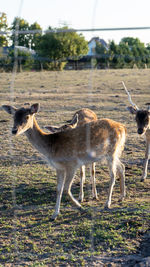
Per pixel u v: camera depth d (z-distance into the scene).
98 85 28.80
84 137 7.80
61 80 32.16
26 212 7.88
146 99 21.84
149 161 11.12
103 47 34.53
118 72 37.09
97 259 5.95
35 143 7.97
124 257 5.98
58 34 40.94
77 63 40.91
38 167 10.61
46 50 40.47
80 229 7.00
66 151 7.74
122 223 7.10
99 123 8.19
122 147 8.66
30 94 24.41
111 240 6.52
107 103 20.66
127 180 9.68
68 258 6.03
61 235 6.83
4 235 6.91
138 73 35.75
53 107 19.59
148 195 8.67
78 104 20.44
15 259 6.10
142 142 12.95
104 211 7.78
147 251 6.14
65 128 8.86
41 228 7.16
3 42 19.56
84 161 7.91
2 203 8.31
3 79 31.64
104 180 9.78
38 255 6.19
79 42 41.16
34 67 39.34
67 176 7.85
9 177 9.75
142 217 7.30
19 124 7.74
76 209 7.96
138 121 10.04
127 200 8.41
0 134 13.92
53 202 8.38
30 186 9.19
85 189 9.22
